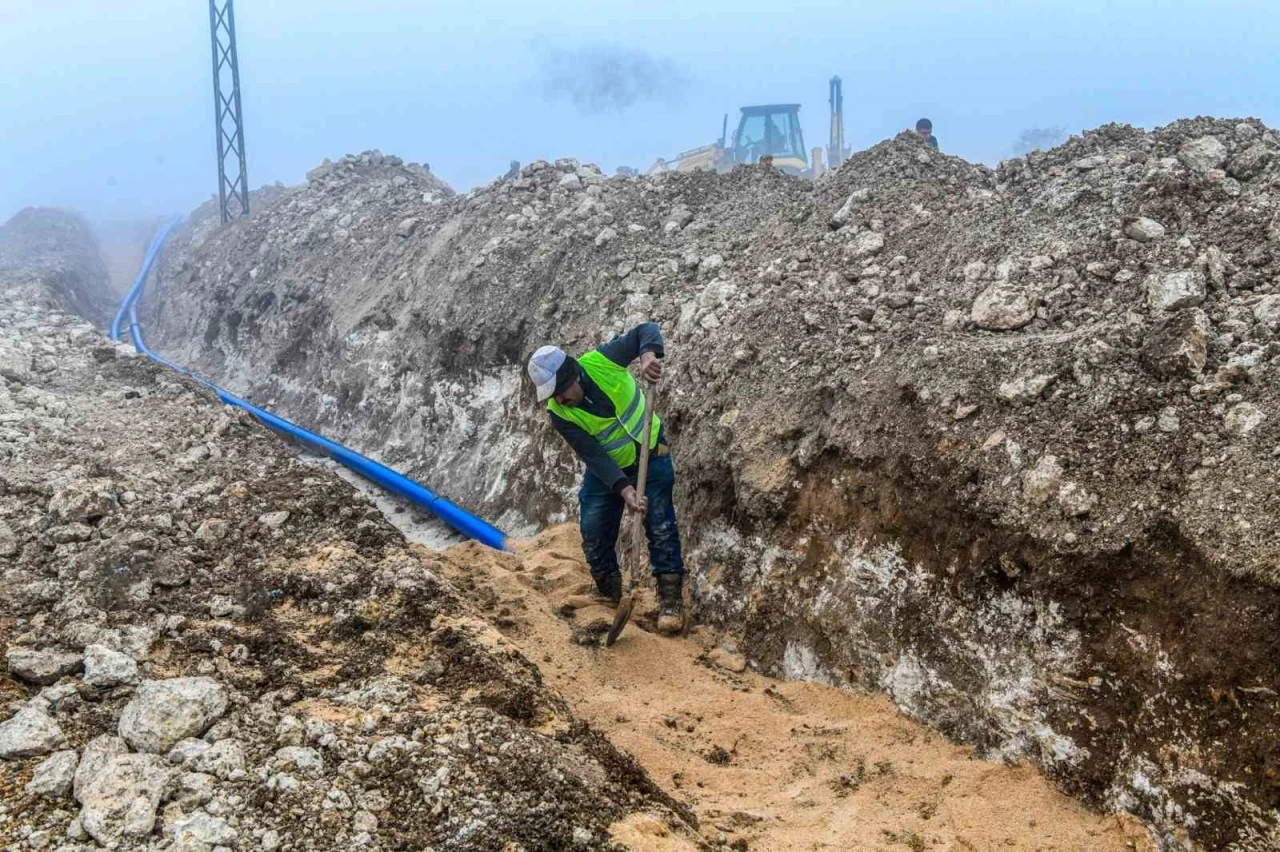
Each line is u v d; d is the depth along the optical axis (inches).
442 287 369.7
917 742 148.8
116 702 123.6
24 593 150.9
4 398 253.3
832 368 194.1
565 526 235.5
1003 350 167.6
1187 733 121.0
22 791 107.0
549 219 359.9
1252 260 163.8
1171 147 202.2
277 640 143.2
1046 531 142.2
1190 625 123.9
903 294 202.5
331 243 504.4
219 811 106.4
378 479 333.7
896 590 163.0
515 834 106.0
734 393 212.1
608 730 150.6
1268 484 126.3
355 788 111.8
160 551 162.7
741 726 155.7
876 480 171.8
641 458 175.9
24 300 572.7
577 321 296.2
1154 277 160.6
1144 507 135.3
